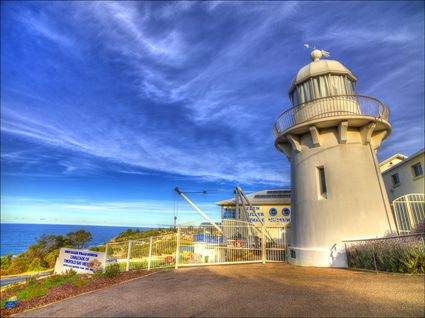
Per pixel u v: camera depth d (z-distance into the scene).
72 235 49.78
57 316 5.27
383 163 19.77
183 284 7.10
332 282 6.25
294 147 11.72
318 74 11.64
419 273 6.30
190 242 11.56
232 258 11.91
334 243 9.59
